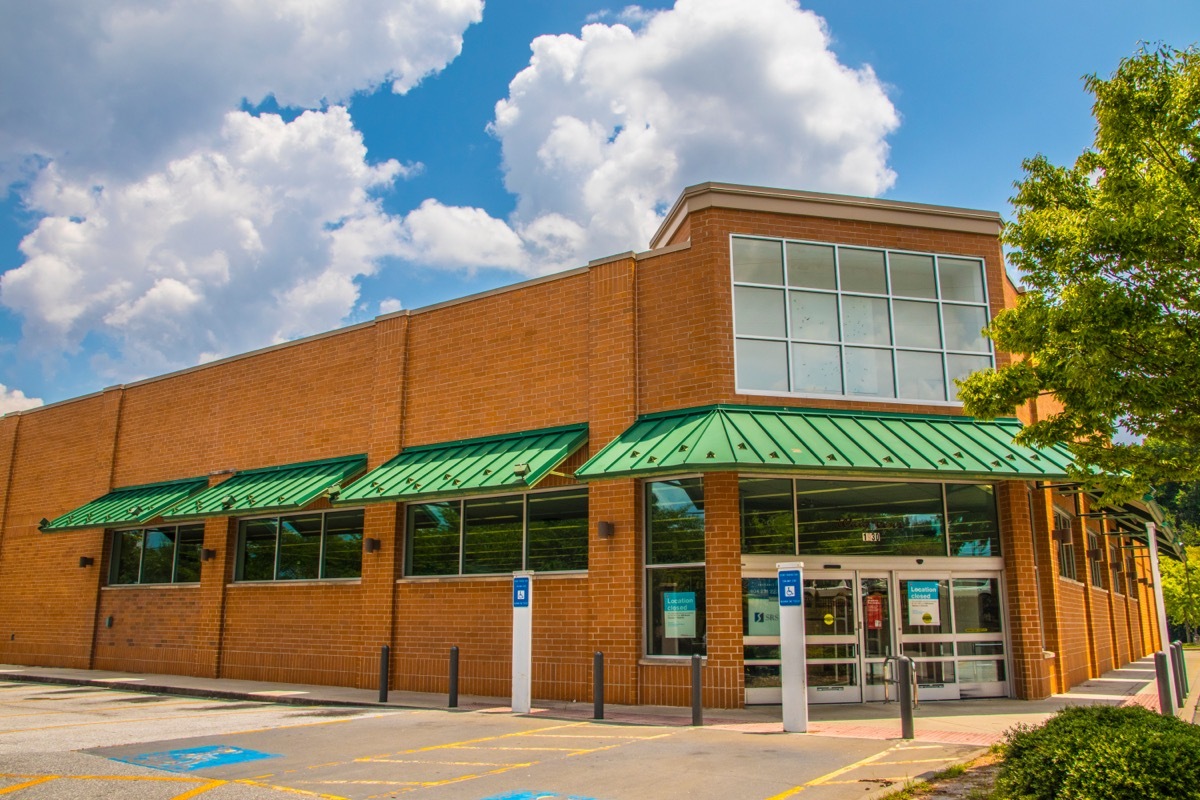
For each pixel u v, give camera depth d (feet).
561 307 56.03
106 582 80.53
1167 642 57.98
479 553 56.29
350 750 34.37
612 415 51.93
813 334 51.21
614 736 37.35
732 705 44.96
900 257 53.36
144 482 80.69
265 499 63.62
